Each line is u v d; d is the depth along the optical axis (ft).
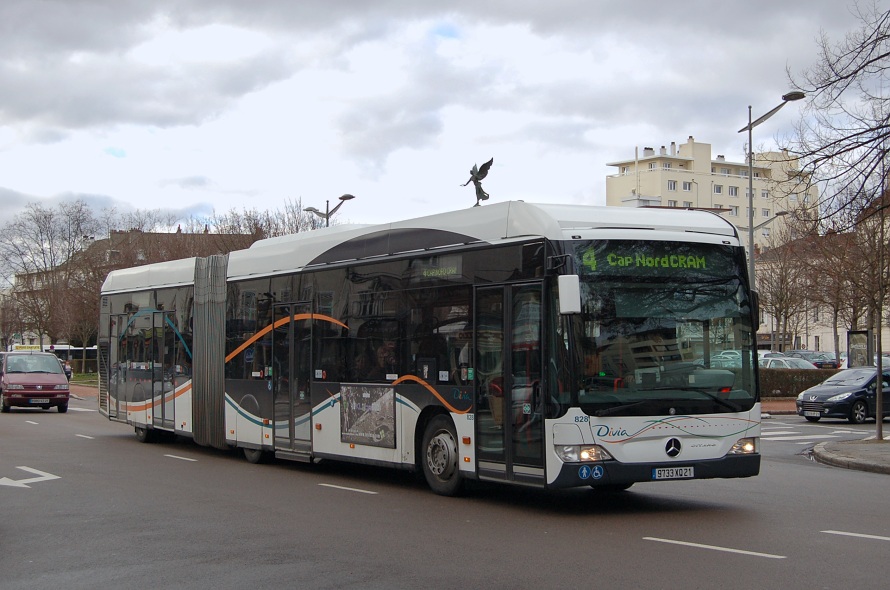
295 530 34.22
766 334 296.51
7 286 234.38
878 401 71.20
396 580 26.18
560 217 37.09
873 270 76.89
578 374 35.27
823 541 30.91
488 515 37.11
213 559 29.45
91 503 41.06
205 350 61.52
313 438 50.31
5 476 50.34
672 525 34.37
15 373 110.01
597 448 35.19
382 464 45.09
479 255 39.99
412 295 43.83
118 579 27.12
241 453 62.90
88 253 206.39
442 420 41.91
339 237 49.80
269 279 55.26
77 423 91.45
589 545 30.63
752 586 24.67
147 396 69.21
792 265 175.22
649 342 36.52
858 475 52.44
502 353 38.32
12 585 26.68
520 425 37.19
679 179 373.20
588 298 35.91
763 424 98.02
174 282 66.18
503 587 25.16
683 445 36.27
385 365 45.21
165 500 41.81
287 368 52.95
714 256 38.34
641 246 37.14
